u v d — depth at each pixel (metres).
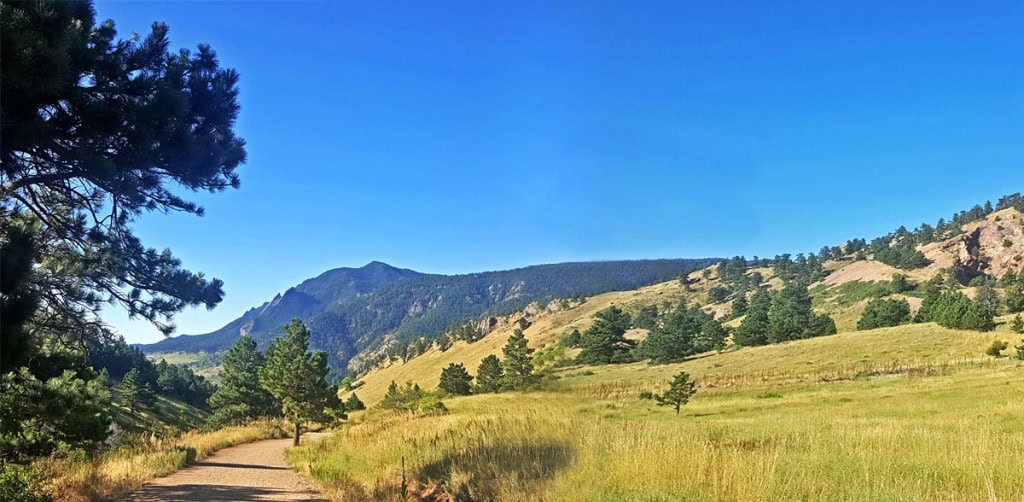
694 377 54.00
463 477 9.01
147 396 87.62
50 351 12.66
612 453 7.03
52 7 6.47
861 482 8.35
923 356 58.31
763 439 13.13
